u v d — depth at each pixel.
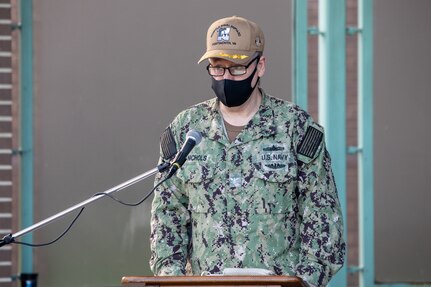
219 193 10.34
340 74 17.34
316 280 10.08
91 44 17.12
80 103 17.12
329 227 10.28
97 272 17.08
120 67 17.17
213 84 10.30
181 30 17.19
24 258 16.98
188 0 17.19
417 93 17.42
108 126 17.17
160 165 9.51
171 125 10.71
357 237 17.44
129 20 17.17
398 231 17.45
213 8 17.19
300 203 10.45
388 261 17.44
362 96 17.34
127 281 8.77
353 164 17.44
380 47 17.39
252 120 10.48
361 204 17.41
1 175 17.05
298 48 17.28
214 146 10.45
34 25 17.06
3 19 17.03
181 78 17.17
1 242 9.54
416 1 17.36
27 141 17.08
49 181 17.08
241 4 17.20
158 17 17.17
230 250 10.27
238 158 10.38
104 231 17.06
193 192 10.44
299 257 10.37
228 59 10.12
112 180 17.16
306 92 17.31
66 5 17.08
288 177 10.29
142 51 17.16
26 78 17.06
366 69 17.36
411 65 17.41
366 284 17.41
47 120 17.09
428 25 17.41
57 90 17.09
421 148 17.45
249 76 10.25
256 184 10.30
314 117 17.39
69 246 17.06
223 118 10.59
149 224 17.12
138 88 17.17
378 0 17.34
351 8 17.36
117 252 17.09
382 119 17.44
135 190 17.09
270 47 17.27
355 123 17.42
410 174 17.45
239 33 10.27
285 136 10.41
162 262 10.36
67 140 17.09
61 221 17.03
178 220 10.58
